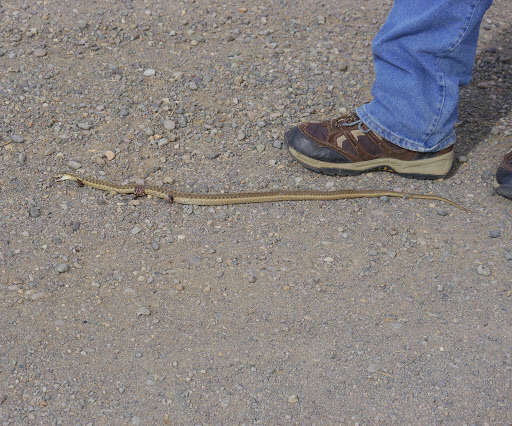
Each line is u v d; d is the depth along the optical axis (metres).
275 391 2.22
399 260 2.41
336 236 2.45
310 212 2.51
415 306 2.33
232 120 2.71
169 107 2.73
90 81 2.79
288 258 2.41
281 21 3.05
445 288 2.36
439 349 2.27
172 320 2.31
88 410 2.20
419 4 2.41
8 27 2.94
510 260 2.40
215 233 2.46
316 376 2.24
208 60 2.88
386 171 2.60
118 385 2.23
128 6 3.05
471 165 2.61
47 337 2.28
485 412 2.20
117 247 2.43
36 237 2.43
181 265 2.40
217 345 2.28
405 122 2.50
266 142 2.67
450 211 2.50
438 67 2.45
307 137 2.56
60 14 3.00
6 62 2.83
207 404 2.21
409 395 2.22
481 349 2.27
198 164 2.61
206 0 3.12
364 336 2.29
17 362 2.25
